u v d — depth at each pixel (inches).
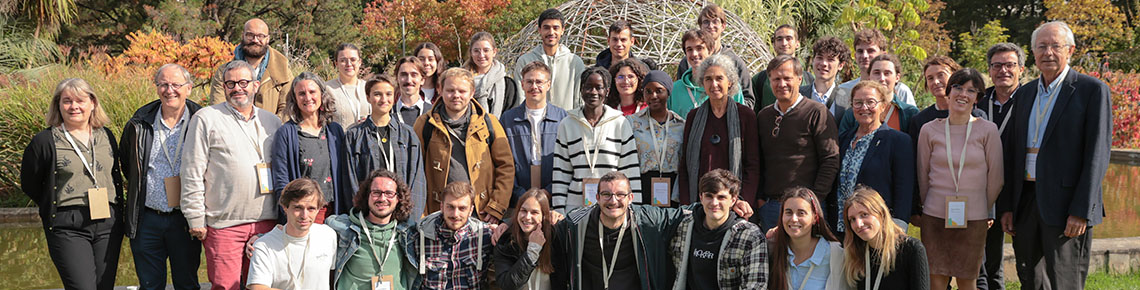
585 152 174.7
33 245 262.5
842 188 165.2
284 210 156.6
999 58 170.7
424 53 216.5
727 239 151.9
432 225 161.0
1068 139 154.3
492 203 174.7
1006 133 169.2
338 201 168.9
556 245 163.2
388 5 796.6
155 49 486.9
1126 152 503.8
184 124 168.1
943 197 162.2
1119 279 198.8
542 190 160.2
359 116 211.6
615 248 157.6
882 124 165.2
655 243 158.4
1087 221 153.6
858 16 496.7
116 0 905.5
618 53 232.1
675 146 177.3
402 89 197.0
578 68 237.6
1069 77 156.5
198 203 161.8
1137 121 542.0
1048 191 156.1
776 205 167.2
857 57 224.1
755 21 458.0
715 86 166.9
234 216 163.3
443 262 161.0
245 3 964.0
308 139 166.9
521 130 183.8
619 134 176.6
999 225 176.6
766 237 157.5
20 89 367.9
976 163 159.8
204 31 882.8
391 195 156.6
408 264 162.1
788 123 165.5
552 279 165.0
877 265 144.6
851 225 144.6
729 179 151.0
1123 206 313.0
